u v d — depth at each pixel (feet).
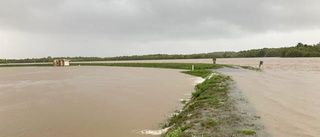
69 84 114.21
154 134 40.19
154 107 59.31
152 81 116.88
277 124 36.27
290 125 35.73
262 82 87.66
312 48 548.31
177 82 109.60
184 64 237.45
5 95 83.41
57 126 45.73
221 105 49.14
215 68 171.32
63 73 198.08
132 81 119.85
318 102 51.78
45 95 81.56
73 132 42.19
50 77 159.33
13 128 44.98
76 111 57.21
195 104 52.70
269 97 57.82
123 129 43.16
